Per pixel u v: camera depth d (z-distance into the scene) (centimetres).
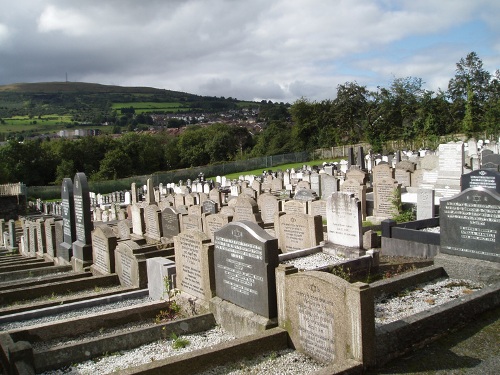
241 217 1856
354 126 8169
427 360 660
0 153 7094
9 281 1507
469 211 992
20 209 4322
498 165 2430
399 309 829
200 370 673
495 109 5444
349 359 624
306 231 1356
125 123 15750
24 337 857
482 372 622
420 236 1298
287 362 688
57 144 8038
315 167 4697
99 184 6297
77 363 763
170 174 6894
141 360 757
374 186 1973
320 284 666
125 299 1122
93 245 1520
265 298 771
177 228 1891
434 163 2603
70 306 1057
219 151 8994
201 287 940
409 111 7206
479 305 802
